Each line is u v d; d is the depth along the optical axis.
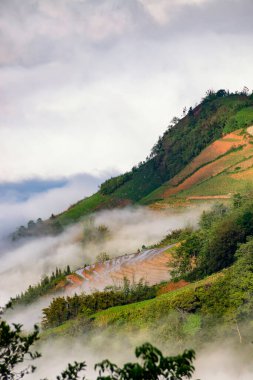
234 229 150.25
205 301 103.75
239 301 99.19
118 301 146.12
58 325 147.75
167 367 20.09
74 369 24.09
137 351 20.08
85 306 145.75
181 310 104.19
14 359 25.78
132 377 19.62
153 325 105.88
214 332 97.06
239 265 108.06
